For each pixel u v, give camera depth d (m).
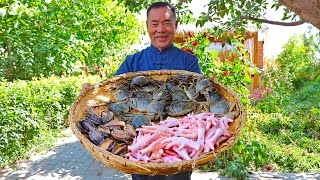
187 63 2.50
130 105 2.31
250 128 6.23
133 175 2.45
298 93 9.77
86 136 2.01
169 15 2.33
